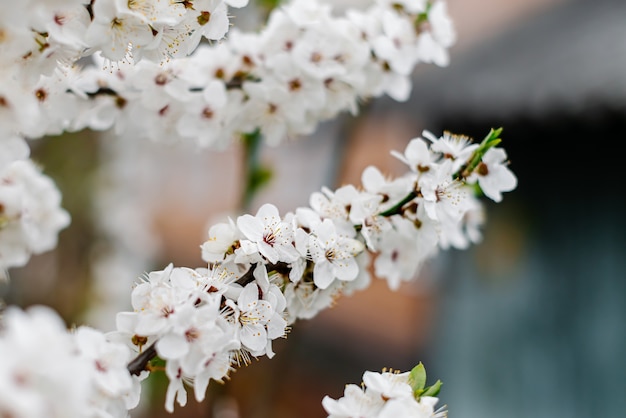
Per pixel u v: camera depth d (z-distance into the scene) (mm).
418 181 558
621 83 1164
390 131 1910
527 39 1504
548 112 1297
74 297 1409
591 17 1416
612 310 1444
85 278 1426
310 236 532
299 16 632
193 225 3293
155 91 620
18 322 415
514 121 1373
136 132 641
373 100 957
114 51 518
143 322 488
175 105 627
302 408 2381
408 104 1523
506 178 567
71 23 514
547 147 1498
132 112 626
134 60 527
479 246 1646
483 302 1643
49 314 422
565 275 1508
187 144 670
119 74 612
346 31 641
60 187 1395
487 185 567
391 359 2189
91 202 1428
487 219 1633
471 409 1648
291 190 2041
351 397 503
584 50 1302
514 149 1575
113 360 470
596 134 1383
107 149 1436
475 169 568
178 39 529
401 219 565
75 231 1415
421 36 662
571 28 1423
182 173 2639
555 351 1527
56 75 595
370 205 558
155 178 1769
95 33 512
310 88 636
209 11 530
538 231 1546
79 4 505
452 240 666
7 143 527
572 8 1510
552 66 1322
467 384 1668
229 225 529
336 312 2596
